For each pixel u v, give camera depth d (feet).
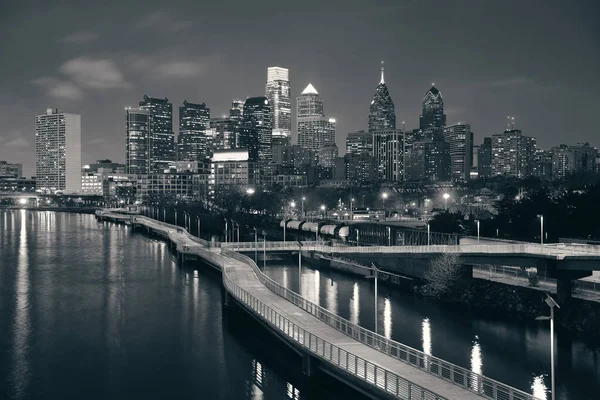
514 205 568.82
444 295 374.02
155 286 433.48
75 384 240.12
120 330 313.32
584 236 457.68
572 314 309.63
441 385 189.16
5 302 378.53
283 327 253.85
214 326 321.32
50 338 299.38
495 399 177.58
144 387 236.43
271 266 517.55
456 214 610.65
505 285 369.91
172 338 299.17
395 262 455.63
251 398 224.33
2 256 602.85
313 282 437.17
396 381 180.24
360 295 389.19
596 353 264.93
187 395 228.43
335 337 248.11
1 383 240.94
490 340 284.61
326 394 222.28
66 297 394.32
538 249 338.54
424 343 280.10
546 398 215.31
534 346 275.39
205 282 451.53
